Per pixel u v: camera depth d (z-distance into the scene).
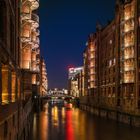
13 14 30.69
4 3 22.16
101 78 112.19
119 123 81.56
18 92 35.69
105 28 106.88
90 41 134.38
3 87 24.69
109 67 99.19
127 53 79.12
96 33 121.38
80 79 174.50
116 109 86.62
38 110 116.38
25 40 62.69
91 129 69.88
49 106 183.75
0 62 18.98
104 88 106.44
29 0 62.28
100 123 82.38
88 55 140.50
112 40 94.94
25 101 55.81
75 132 64.69
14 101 29.78
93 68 129.25
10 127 25.05
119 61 85.88
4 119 20.69
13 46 30.69
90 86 131.88
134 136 59.34
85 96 147.25
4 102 22.92
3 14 22.64
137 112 69.94
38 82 120.06
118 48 86.38
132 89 76.06
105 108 102.19
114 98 91.12
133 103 73.50
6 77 24.69
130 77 77.38
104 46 107.88
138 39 72.62
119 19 85.62
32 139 54.38
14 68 30.50
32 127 72.50
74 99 189.25
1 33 22.47
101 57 113.06
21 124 38.72
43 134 60.91
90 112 125.88
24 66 63.72
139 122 67.69
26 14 61.84
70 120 90.88
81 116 105.81
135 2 74.06
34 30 71.56
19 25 39.91
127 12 79.44
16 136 31.31
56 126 75.00
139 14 72.88
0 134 18.91
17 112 33.25
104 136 59.56
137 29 73.12
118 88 85.94
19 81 38.12
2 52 20.03
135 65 73.50
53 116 104.94
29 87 70.25
